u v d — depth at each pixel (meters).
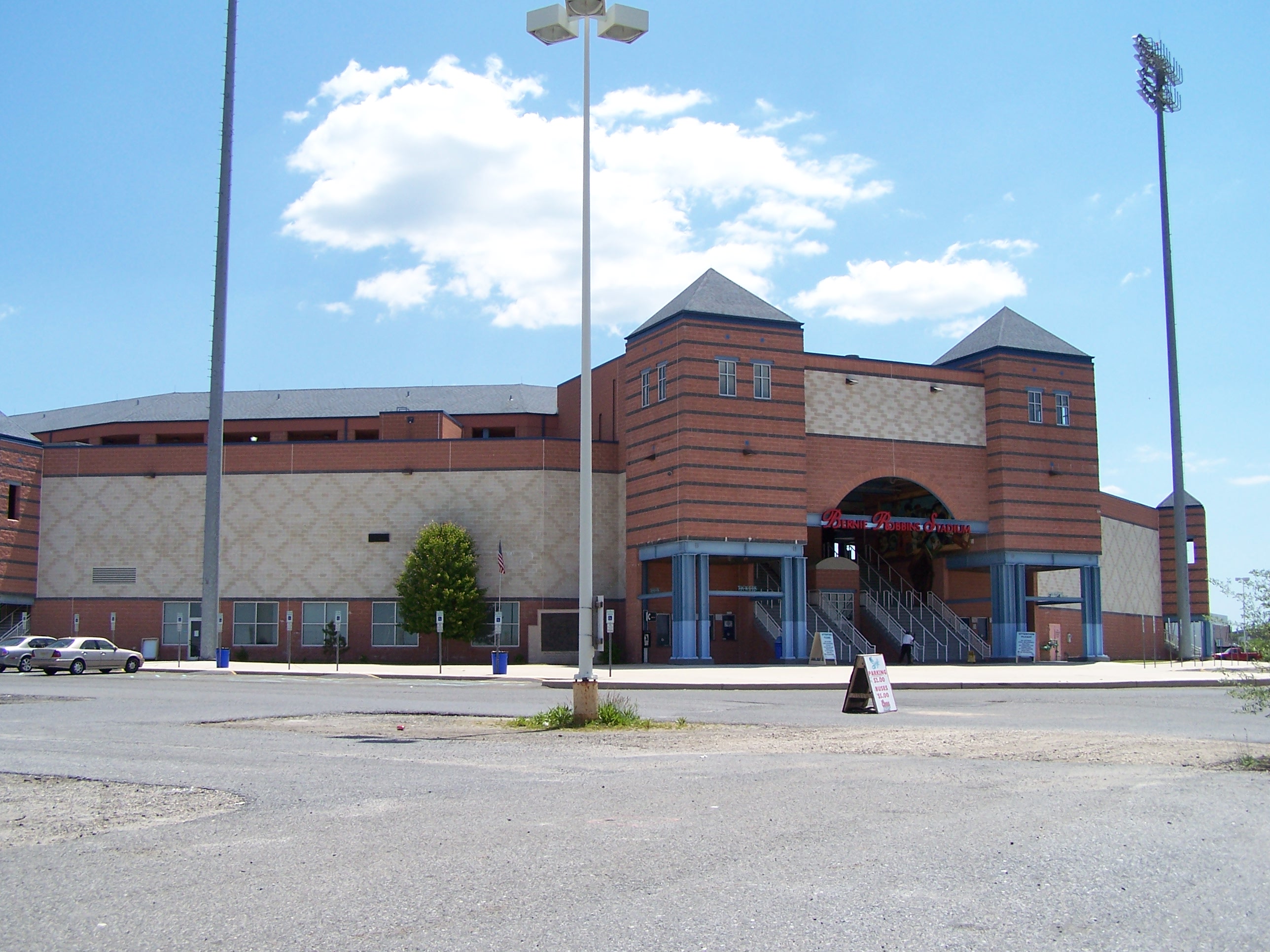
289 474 57.38
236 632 56.72
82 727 18.91
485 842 8.83
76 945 6.30
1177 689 32.91
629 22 20.34
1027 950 6.15
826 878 7.60
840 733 17.81
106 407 77.69
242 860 8.25
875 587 61.94
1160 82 57.12
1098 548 57.31
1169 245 57.19
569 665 53.78
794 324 51.91
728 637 54.44
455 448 56.62
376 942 6.32
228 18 49.97
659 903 7.02
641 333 53.12
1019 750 15.15
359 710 23.14
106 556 57.94
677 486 49.59
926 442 55.19
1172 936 6.38
